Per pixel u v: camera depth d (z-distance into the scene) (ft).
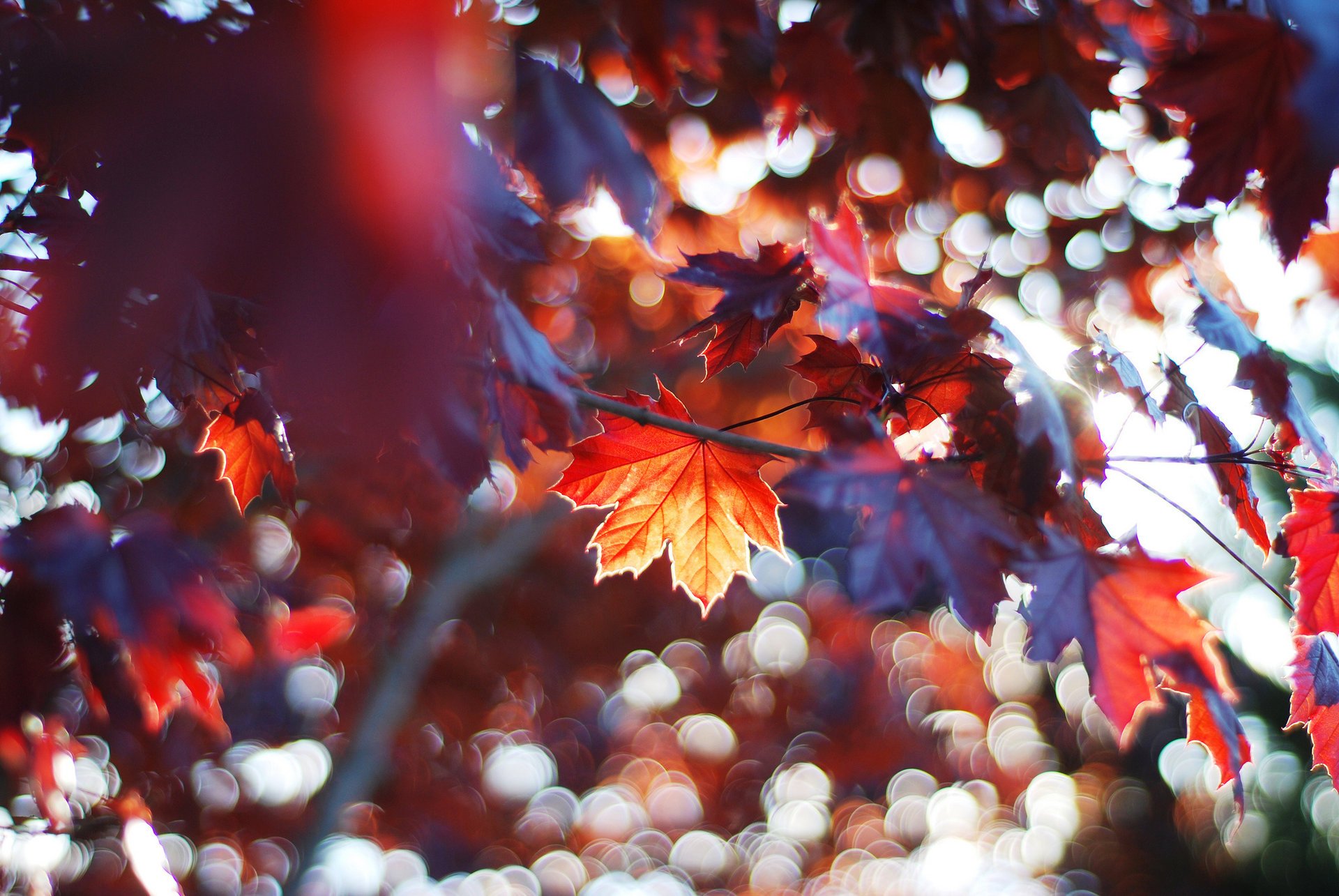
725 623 17.54
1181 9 4.58
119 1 2.77
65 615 4.02
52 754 4.26
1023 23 4.88
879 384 4.21
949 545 3.73
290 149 2.55
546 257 3.51
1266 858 29.09
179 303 2.85
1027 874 37.58
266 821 11.98
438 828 15.56
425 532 11.30
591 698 18.29
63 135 3.01
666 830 25.05
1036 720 34.71
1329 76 3.58
